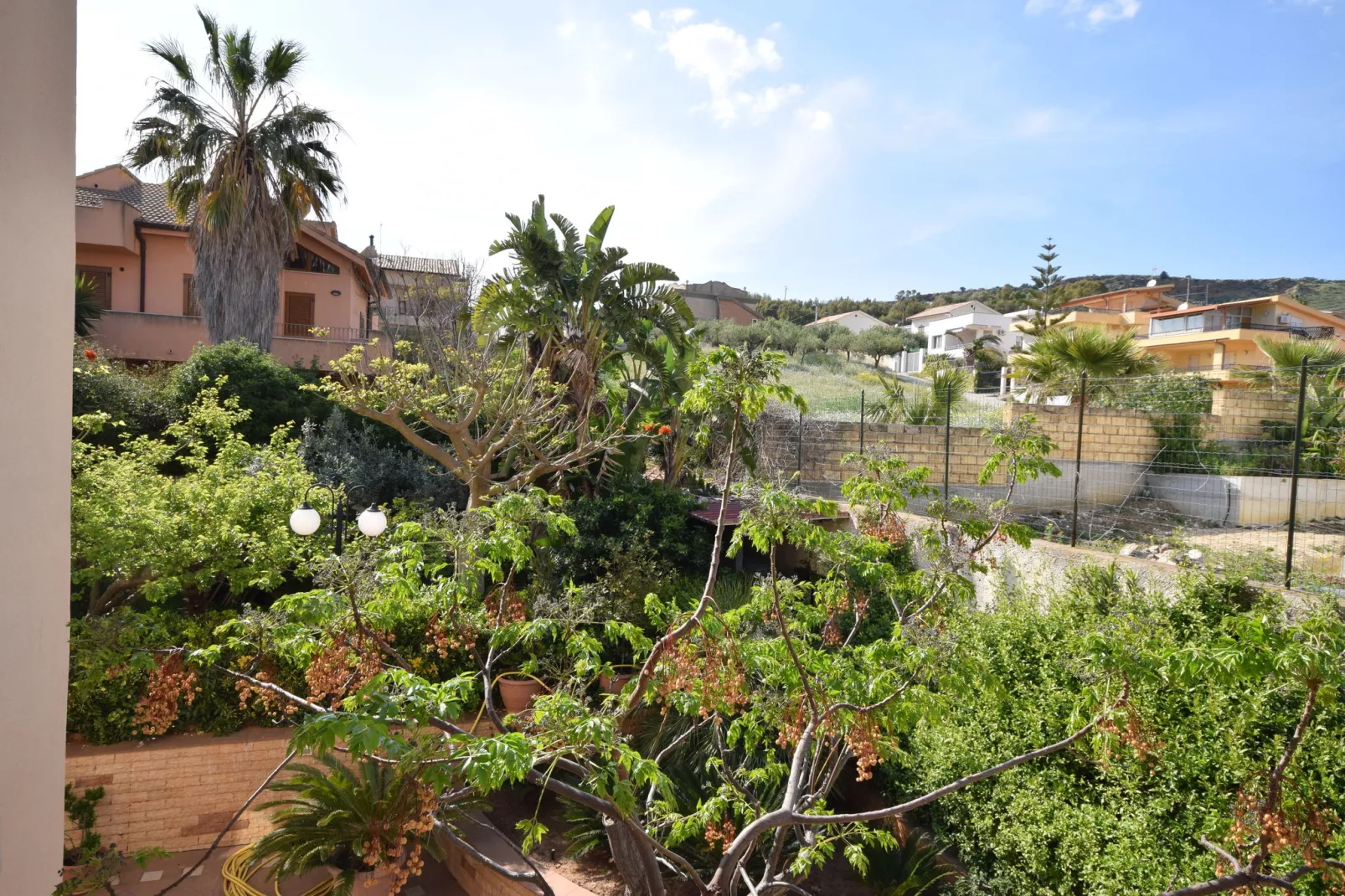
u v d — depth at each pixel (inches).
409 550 221.0
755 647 221.0
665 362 599.2
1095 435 586.6
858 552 260.8
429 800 150.9
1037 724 277.0
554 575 429.4
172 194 668.1
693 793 315.6
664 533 482.3
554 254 512.4
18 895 77.1
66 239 82.1
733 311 2043.6
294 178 681.6
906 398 781.9
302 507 305.1
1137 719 176.2
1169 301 1727.4
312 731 117.6
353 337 882.8
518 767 129.3
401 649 371.9
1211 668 150.8
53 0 79.0
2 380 73.9
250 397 595.8
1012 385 897.5
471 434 583.8
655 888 209.2
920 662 199.8
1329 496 475.2
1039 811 258.1
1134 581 294.0
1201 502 515.2
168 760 343.6
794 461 605.0
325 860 317.4
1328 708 199.6
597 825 324.2
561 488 528.1
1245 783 170.4
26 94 76.3
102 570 334.0
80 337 615.2
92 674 178.2
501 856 332.2
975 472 609.3
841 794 345.1
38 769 78.9
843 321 2192.4
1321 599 244.8
